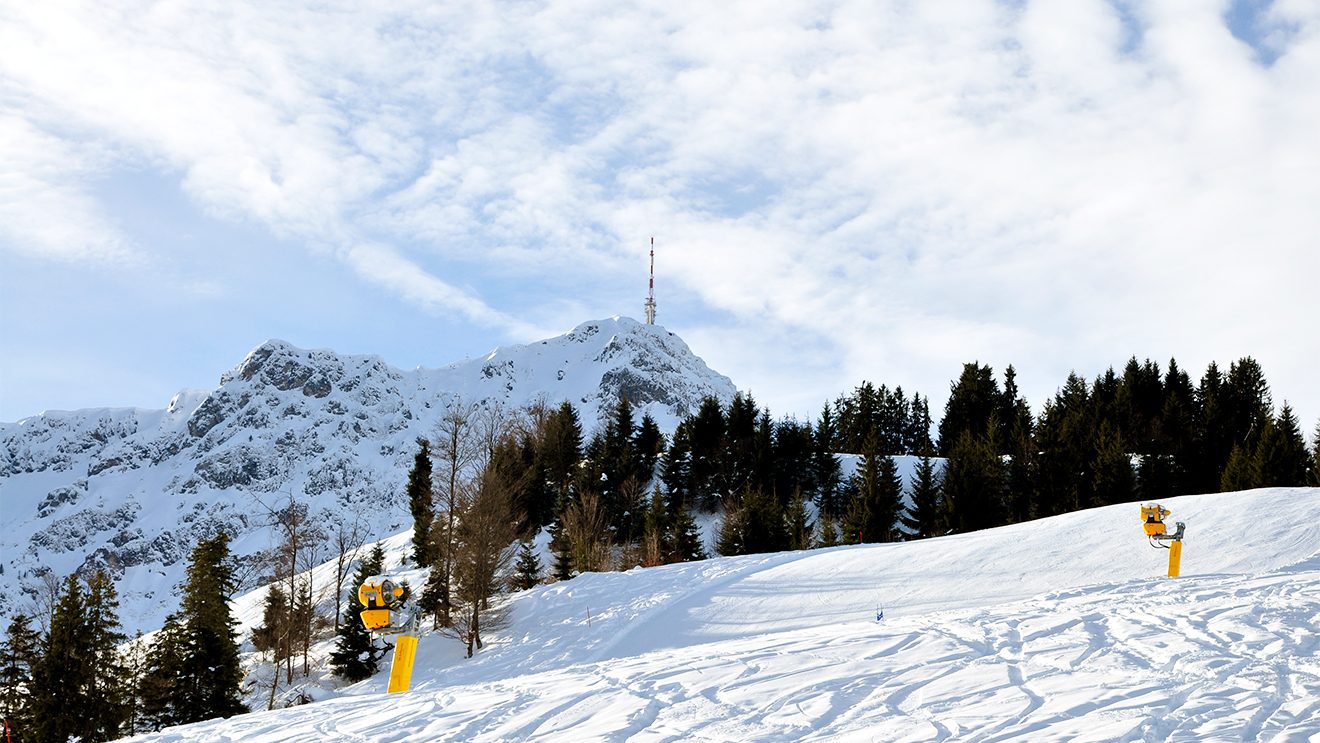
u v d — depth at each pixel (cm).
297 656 4641
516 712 1084
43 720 3397
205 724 1266
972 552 3291
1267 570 2483
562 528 6091
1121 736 758
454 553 4200
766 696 1041
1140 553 2933
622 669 1302
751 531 5384
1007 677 1041
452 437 4681
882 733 849
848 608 2900
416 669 3491
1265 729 756
